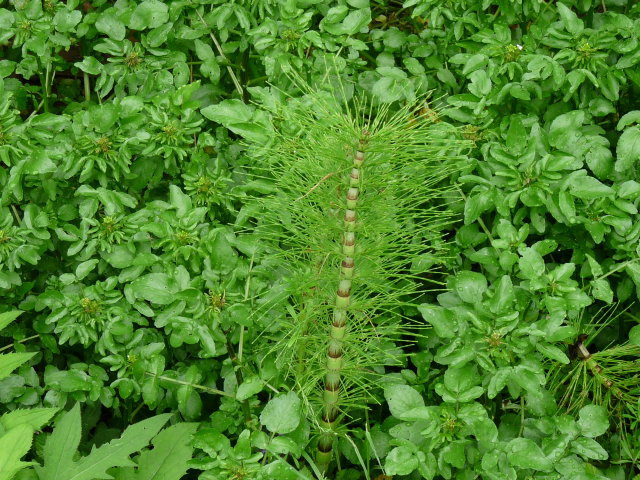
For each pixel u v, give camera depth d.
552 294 0.91
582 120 0.95
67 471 0.87
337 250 0.91
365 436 0.99
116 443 0.89
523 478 0.88
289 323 0.95
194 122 1.03
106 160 1.02
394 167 0.91
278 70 1.06
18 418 0.89
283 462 0.85
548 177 0.94
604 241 1.00
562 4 0.99
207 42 1.17
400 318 1.05
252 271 0.97
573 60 1.01
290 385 1.04
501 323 0.91
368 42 1.18
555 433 0.90
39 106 1.18
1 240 0.98
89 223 0.99
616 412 1.01
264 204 0.95
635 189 0.93
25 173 1.03
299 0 1.07
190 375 0.97
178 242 0.97
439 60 1.11
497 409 1.00
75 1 1.07
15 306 1.08
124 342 0.99
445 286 1.09
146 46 1.08
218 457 0.87
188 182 1.03
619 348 0.95
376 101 1.08
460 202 1.03
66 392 0.99
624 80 0.98
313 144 0.89
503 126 1.01
